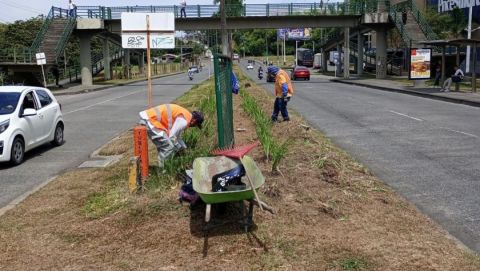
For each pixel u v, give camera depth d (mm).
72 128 16656
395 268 4773
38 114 11930
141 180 7320
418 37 44469
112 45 75750
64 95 36094
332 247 5238
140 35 10781
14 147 10555
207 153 7586
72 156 11711
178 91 37656
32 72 43375
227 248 5270
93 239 5680
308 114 18578
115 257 5184
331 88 36375
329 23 49281
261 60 128750
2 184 9031
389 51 59938
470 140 12273
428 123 15523
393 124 15430
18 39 68938
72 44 72500
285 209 6355
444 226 6309
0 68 41250
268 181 7445
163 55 153750
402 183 8383
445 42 26688
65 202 7184
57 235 5855
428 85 33625
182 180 7402
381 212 6496
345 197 6977
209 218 5500
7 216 6648
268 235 5562
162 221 6055
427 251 5199
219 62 7227
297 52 104500
